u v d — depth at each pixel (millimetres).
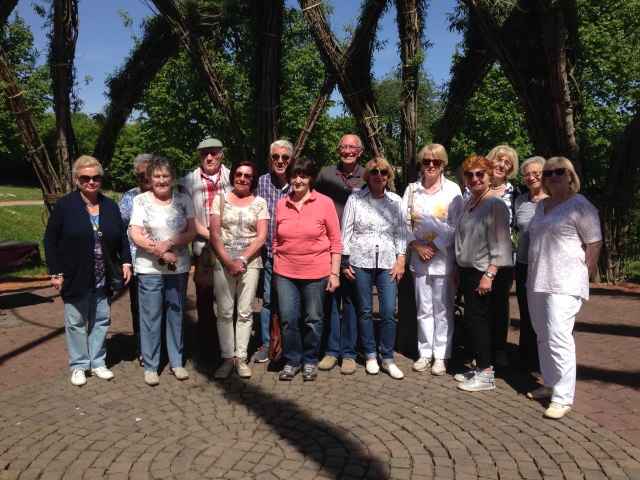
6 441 3332
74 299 4199
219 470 2982
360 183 4785
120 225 4406
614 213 8312
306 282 4293
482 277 4043
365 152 7840
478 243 4047
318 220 4219
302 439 3354
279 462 3070
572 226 3562
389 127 8039
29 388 4219
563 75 6914
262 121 7578
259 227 4395
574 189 3668
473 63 7559
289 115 16938
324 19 7293
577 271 3580
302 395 4074
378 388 4215
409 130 7496
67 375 4504
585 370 4520
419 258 4461
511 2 6980
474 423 3561
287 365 4469
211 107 19781
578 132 7629
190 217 4375
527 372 4531
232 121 8070
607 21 16844
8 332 5734
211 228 4324
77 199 4195
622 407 3781
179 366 4453
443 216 4363
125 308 6887
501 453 3150
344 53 7324
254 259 4406
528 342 4480
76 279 4180
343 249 4457
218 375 4422
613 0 17234
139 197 4250
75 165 4191
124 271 4422
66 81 8172
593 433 3393
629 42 16750
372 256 4387
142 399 4004
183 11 7574
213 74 7891
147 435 3414
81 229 4148
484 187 4051
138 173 4578
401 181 8023
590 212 3514
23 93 7973
